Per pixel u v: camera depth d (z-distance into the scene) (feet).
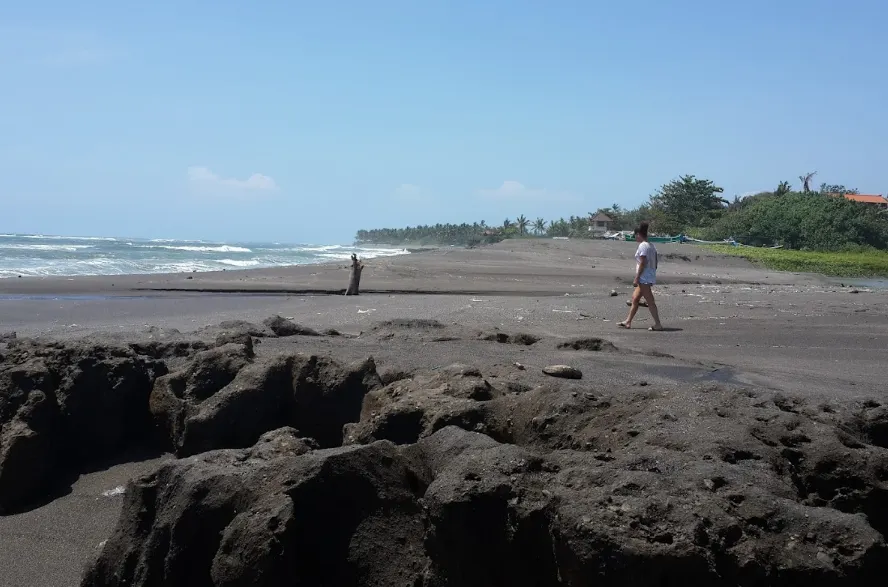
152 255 171.73
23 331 44.14
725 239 231.91
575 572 11.23
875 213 248.11
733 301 60.95
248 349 27.81
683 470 12.64
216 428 23.72
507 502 12.73
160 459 26.35
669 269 127.54
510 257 140.77
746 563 10.69
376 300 64.59
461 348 33.30
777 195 325.42
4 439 23.85
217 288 79.36
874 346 40.34
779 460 14.66
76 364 26.71
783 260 153.38
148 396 27.84
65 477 25.20
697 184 310.45
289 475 14.65
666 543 10.66
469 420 18.57
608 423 16.67
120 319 52.44
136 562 16.29
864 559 10.83
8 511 23.13
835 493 14.79
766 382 30.30
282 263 157.17
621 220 317.63
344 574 14.24
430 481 15.06
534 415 17.89
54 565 19.38
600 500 11.53
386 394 21.43
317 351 31.09
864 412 18.44
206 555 15.23
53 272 107.45
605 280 97.86
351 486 14.76
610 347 36.27
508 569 12.66
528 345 36.58
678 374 31.01
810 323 48.49
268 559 13.39
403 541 14.61
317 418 24.00
